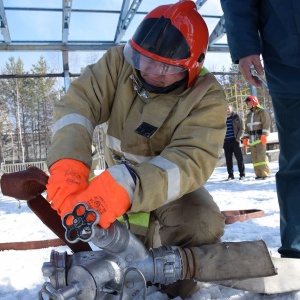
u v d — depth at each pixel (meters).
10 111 40.81
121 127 1.93
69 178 1.45
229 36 2.16
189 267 1.57
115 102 1.93
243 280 1.72
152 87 1.77
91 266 1.40
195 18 1.77
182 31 1.69
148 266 1.51
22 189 1.50
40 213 1.57
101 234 1.36
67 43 10.58
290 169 2.08
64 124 1.67
